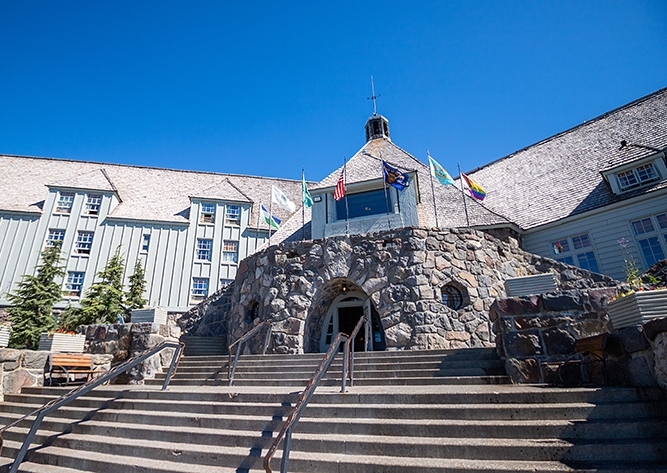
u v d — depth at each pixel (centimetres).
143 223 2244
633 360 466
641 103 1741
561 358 568
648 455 352
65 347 915
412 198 1512
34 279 1702
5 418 704
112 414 603
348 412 491
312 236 1577
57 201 2198
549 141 1991
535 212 1619
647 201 1328
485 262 1175
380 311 1104
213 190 2442
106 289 1758
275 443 343
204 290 2166
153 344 915
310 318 1233
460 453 385
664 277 896
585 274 1164
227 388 693
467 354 745
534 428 402
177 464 443
